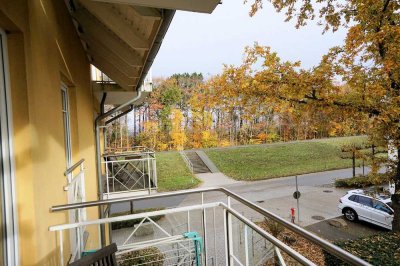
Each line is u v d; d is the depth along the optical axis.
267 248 6.46
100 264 1.67
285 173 21.31
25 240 1.61
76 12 3.43
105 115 6.15
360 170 21.88
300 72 6.89
